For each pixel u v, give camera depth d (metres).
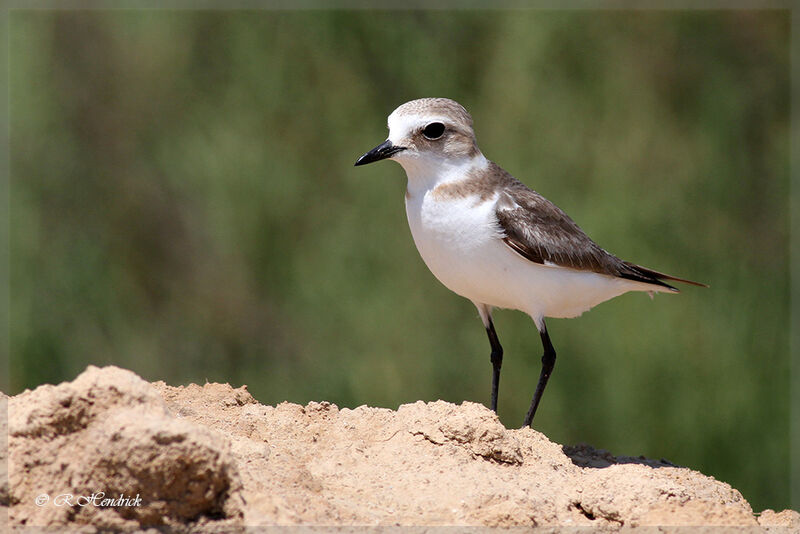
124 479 5.38
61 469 5.59
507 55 18.08
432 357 17.44
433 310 17.72
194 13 18.84
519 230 8.54
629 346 16.84
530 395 17.02
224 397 7.96
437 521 6.13
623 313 16.92
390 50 18.80
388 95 18.97
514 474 6.94
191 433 5.39
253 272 18.47
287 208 18.28
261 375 18.50
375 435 7.30
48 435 5.65
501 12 18.52
